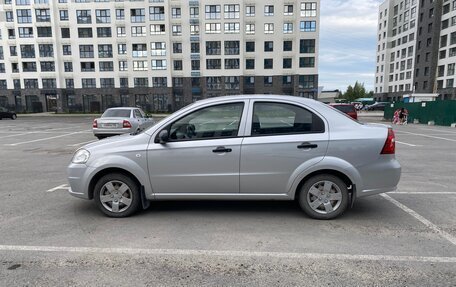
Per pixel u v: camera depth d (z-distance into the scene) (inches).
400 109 1093.1
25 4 2192.4
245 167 167.8
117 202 176.7
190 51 2180.1
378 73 3484.3
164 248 141.5
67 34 2217.0
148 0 2139.5
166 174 171.2
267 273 121.2
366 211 185.3
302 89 2138.3
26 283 115.3
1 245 144.6
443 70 2369.6
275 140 165.8
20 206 197.8
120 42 2194.9
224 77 2181.3
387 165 166.7
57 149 457.4
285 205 195.8
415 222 168.6
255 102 171.0
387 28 3225.9
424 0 2566.4
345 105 762.8
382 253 135.3
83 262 129.8
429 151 425.7
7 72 2277.3
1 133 721.0
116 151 172.6
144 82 2222.0
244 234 155.3
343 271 122.0
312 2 2064.5
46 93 2263.8
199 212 184.9
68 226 165.9
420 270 122.0
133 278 118.3
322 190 170.4
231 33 2140.7
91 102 2271.2
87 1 2178.9
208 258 132.7
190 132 172.4
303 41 2106.3
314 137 165.5
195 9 2144.4
